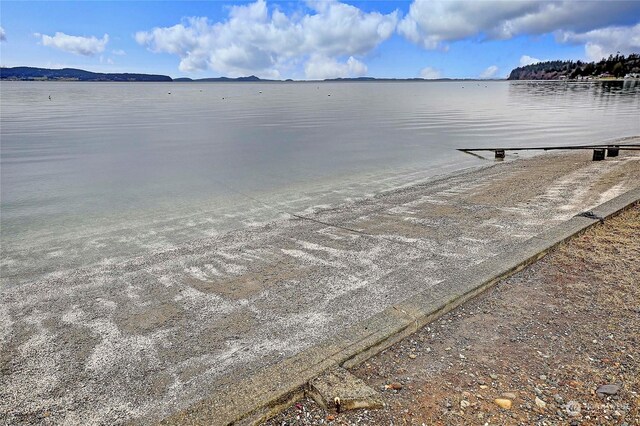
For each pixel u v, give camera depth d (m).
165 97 72.50
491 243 5.18
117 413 2.51
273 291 4.14
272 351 3.10
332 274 4.49
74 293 4.28
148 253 5.49
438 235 5.61
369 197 8.52
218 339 3.30
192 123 27.08
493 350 2.90
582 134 19.91
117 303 4.02
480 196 7.86
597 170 9.82
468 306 3.53
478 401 2.40
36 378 2.87
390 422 2.25
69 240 6.13
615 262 4.20
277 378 2.55
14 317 3.78
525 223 5.90
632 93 61.53
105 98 65.81
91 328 3.54
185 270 4.82
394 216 6.75
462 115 32.97
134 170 12.02
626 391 2.43
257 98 70.50
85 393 2.70
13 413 2.52
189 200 8.64
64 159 13.87
